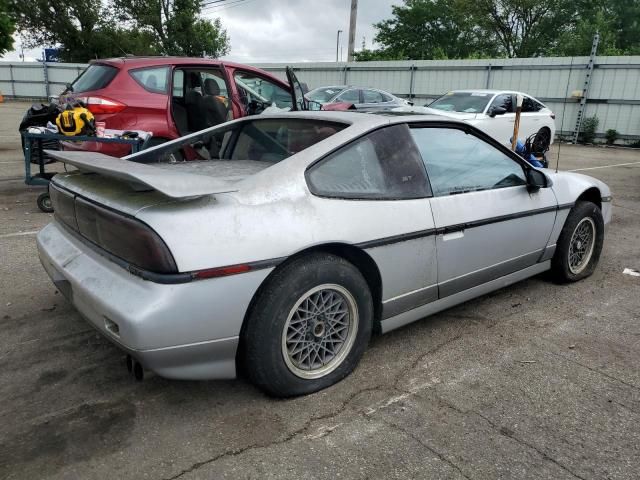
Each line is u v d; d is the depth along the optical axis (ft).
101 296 7.69
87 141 19.33
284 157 10.82
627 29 110.32
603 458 7.54
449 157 10.93
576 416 8.53
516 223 11.98
